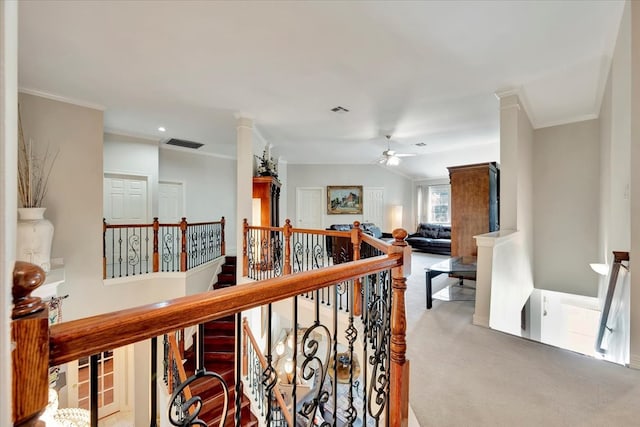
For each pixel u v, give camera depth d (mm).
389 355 1547
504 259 3217
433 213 9109
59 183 3662
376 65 2904
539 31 2369
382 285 1580
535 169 4906
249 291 801
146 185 5566
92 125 3930
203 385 3959
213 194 7102
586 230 4457
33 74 3086
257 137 5461
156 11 2115
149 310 620
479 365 2141
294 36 2426
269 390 885
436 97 3711
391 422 1563
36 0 1998
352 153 7574
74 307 3777
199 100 3820
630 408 1648
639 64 2012
